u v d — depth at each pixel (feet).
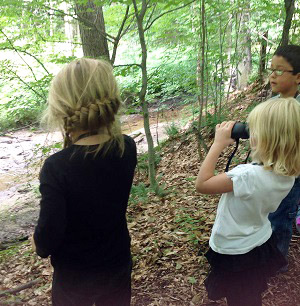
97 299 5.23
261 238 6.07
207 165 5.82
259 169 5.61
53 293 5.37
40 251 4.82
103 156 4.79
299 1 19.26
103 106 4.61
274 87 8.03
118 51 44.14
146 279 9.37
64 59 16.33
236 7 19.69
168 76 25.71
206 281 6.61
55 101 4.66
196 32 20.88
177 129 26.71
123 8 21.15
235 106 25.81
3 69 17.54
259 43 27.48
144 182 18.33
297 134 5.34
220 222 6.09
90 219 4.83
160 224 12.46
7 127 38.96
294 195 7.63
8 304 9.40
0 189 24.25
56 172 4.51
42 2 15.31
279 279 8.51
